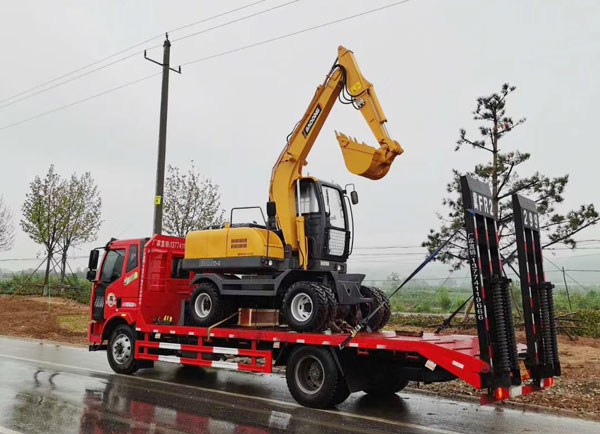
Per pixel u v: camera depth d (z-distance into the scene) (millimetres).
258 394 8930
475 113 16719
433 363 7133
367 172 9352
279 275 9188
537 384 7277
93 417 6969
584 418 7527
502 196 15953
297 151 10000
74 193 28922
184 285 11508
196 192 21484
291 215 9867
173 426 6621
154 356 10227
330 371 7797
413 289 25406
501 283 6820
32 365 11383
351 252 10312
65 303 26469
